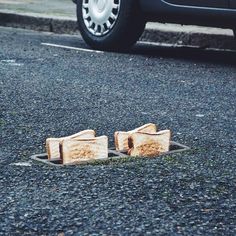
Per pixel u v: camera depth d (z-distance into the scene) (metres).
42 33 5.69
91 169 1.86
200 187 1.75
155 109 2.71
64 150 1.90
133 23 4.33
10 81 3.19
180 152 2.08
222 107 2.80
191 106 2.80
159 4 4.16
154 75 3.53
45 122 2.43
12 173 1.83
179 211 1.58
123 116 2.56
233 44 4.86
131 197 1.66
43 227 1.48
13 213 1.55
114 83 3.25
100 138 1.95
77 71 3.55
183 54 4.54
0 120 2.44
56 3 7.40
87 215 1.55
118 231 1.47
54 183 1.75
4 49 4.30
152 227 1.49
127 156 1.99
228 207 1.62
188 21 4.16
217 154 2.07
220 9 3.94
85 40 4.56
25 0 7.55
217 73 3.71
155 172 1.85
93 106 2.72
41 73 3.45
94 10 4.47
